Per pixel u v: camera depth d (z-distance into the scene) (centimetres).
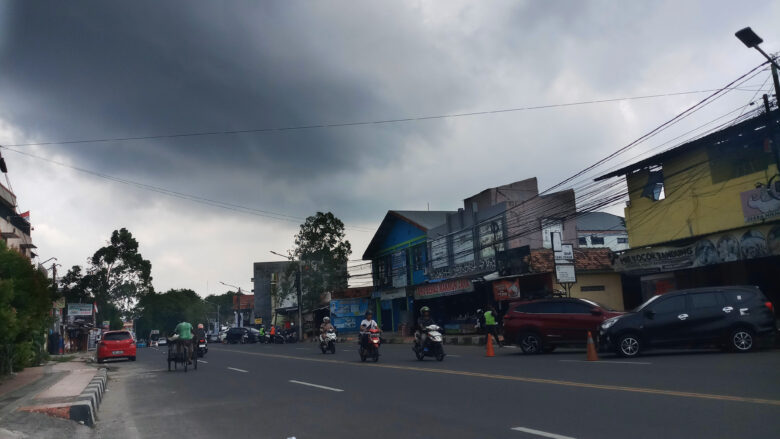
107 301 6831
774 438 590
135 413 1054
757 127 1931
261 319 8938
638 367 1281
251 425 854
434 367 1594
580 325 1888
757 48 1598
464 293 3734
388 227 4938
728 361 1307
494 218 3428
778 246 1878
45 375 1803
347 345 3916
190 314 10456
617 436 635
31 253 3991
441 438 686
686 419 697
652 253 2344
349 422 827
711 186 2128
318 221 5631
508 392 1012
